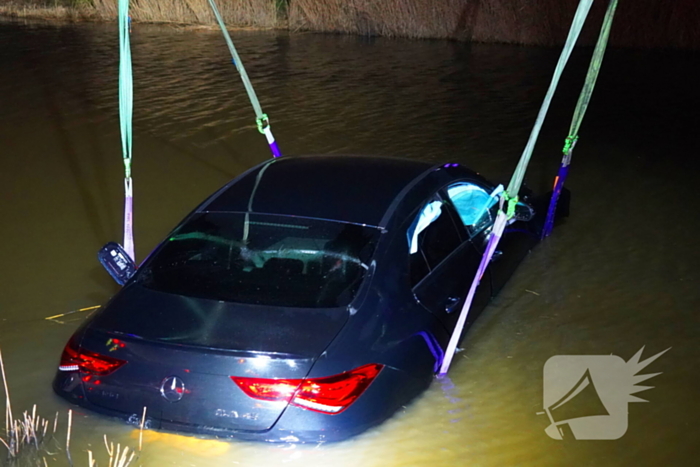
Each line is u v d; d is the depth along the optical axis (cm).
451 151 952
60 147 950
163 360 343
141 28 2102
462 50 1778
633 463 359
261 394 333
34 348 463
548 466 354
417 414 392
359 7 2025
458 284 448
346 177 454
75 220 700
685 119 1120
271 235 407
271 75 1452
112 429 365
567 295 552
